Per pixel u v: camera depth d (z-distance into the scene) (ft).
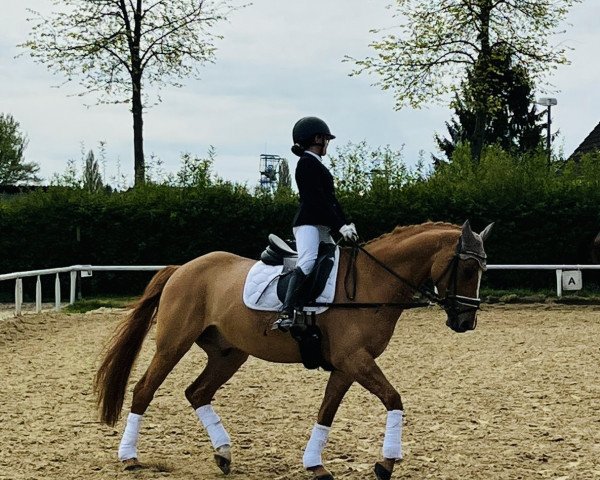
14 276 50.75
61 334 47.01
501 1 77.05
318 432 20.54
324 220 20.58
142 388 21.99
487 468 21.29
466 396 30.53
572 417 26.96
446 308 20.24
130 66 82.02
